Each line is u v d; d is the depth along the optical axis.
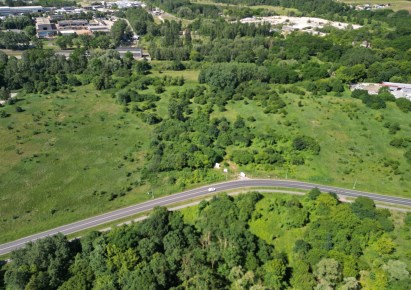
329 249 106.62
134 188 136.12
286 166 143.50
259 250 109.19
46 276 96.88
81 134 172.88
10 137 168.12
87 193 133.50
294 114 181.62
